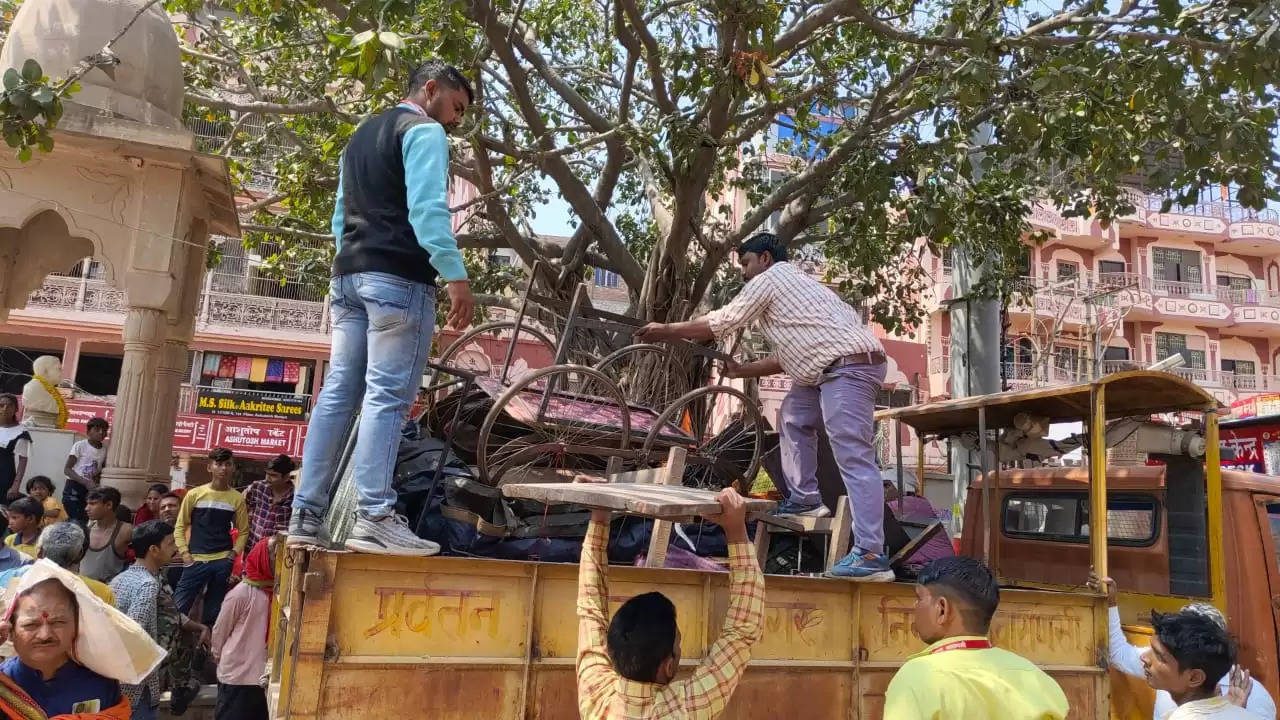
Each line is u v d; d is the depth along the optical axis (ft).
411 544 9.73
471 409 14.83
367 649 8.98
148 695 16.89
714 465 16.31
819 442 15.42
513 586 9.83
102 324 66.54
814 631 11.39
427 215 10.27
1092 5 26.05
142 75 26.21
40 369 30.07
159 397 28.89
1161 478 18.48
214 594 23.76
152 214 25.77
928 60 27.99
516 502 13.66
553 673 9.78
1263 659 16.72
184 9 32.89
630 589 10.32
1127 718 16.47
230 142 34.60
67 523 14.82
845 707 11.36
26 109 17.25
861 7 26.14
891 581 12.28
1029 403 17.01
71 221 25.27
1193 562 17.48
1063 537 20.42
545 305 19.15
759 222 31.68
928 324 93.20
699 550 14.55
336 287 11.19
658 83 29.17
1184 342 108.68
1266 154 23.07
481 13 25.96
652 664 7.80
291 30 32.01
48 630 9.42
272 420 68.18
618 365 21.35
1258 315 107.24
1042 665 12.96
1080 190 35.83
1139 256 109.19
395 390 10.50
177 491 30.35
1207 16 22.99
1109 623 13.67
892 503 19.54
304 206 37.99
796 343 14.02
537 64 31.53
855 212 36.19
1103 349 91.35
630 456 14.92
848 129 35.42
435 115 11.66
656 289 30.83
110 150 25.20
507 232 34.12
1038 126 24.21
